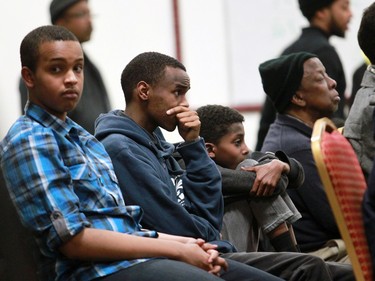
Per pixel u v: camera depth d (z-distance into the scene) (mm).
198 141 5371
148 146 5336
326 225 6047
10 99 9883
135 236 4695
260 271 5039
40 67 4816
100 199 4805
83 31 7797
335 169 4570
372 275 4559
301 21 10602
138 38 10586
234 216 5664
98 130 5332
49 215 4598
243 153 5914
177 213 5121
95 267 4680
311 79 6309
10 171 4691
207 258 4781
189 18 10688
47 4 10141
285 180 5680
